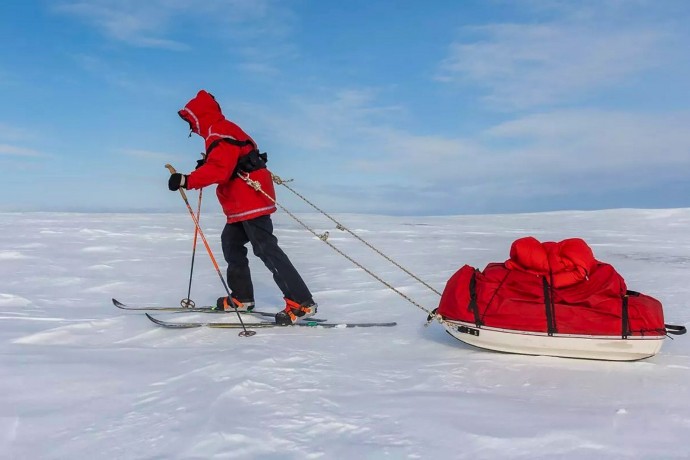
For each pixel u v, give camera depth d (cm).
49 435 195
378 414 213
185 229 1371
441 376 262
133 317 395
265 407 219
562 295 290
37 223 1559
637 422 207
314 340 336
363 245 1023
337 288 540
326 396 233
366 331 362
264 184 375
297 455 179
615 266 714
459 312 304
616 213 2223
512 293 296
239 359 286
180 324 370
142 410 217
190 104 374
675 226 1661
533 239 311
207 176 353
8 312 419
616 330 278
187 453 180
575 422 206
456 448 184
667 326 295
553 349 290
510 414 214
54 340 335
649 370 273
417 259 799
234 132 370
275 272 375
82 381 254
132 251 885
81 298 490
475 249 948
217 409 215
